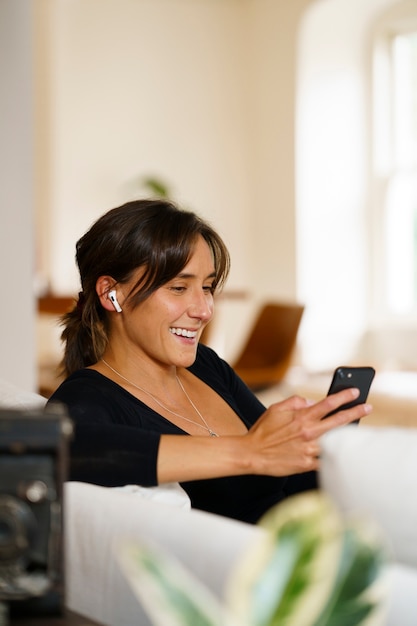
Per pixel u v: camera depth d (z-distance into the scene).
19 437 0.98
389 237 9.61
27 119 4.56
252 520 2.18
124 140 9.56
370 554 0.67
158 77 9.68
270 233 9.80
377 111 9.52
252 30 9.84
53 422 0.98
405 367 8.65
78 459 1.60
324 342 9.56
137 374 2.15
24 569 0.99
